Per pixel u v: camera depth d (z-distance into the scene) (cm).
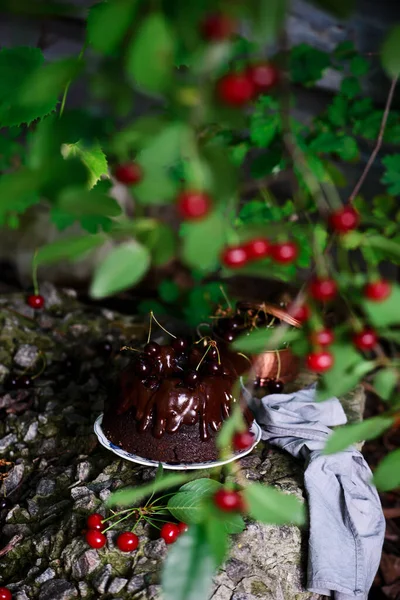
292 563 115
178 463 118
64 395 149
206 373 123
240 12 50
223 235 49
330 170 153
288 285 144
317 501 118
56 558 114
